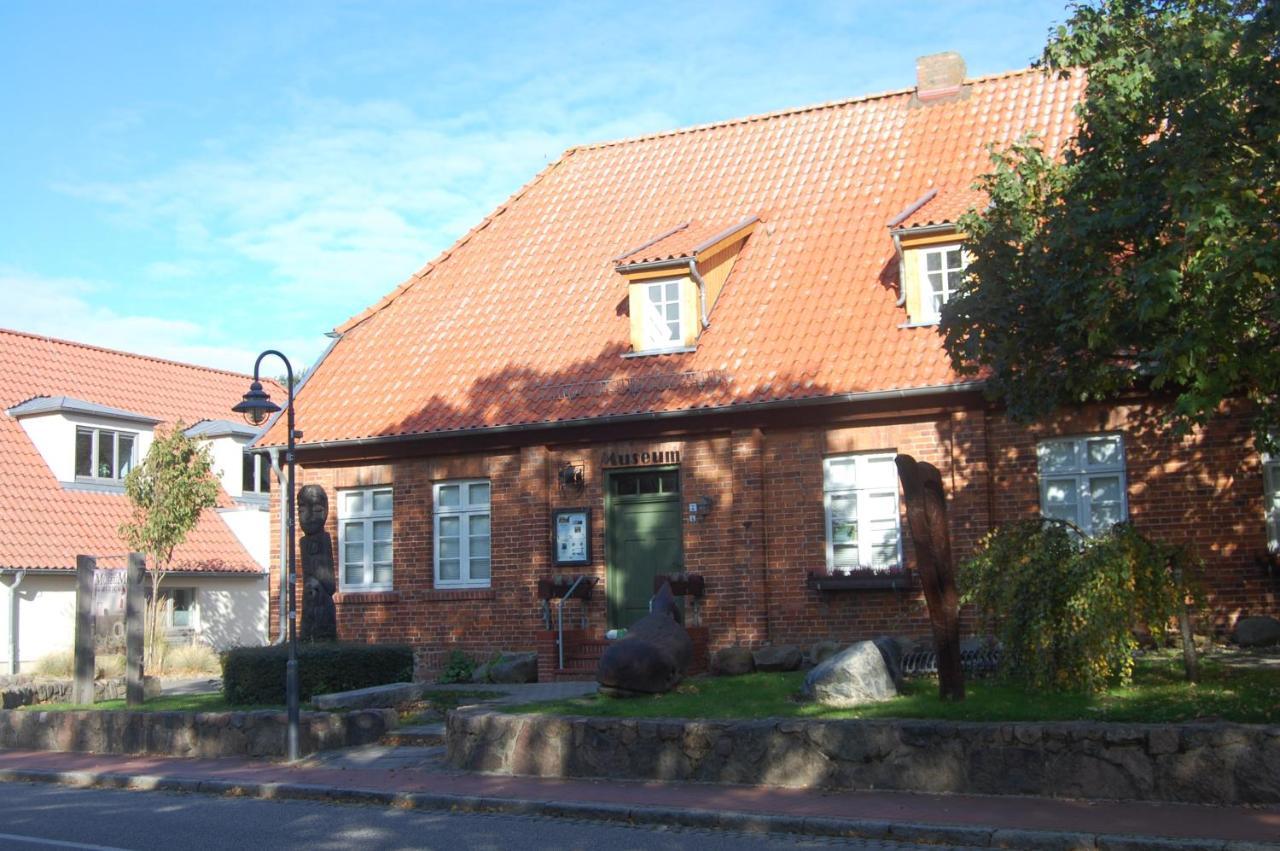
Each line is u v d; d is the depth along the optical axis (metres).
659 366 20.56
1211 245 10.83
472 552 21.97
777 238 22.06
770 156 24.11
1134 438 17.69
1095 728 11.00
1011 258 13.30
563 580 20.50
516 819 11.57
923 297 19.25
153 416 33.12
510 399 21.34
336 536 22.94
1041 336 13.14
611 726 13.12
